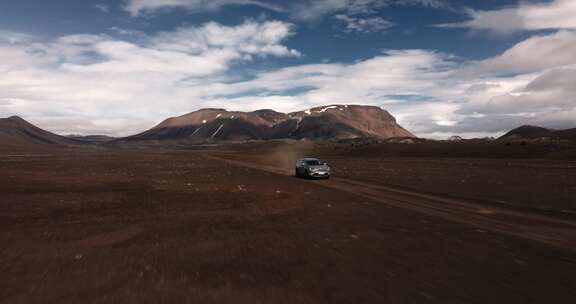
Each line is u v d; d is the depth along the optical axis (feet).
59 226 42.37
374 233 39.14
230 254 30.89
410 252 31.76
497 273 26.25
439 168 161.89
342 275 25.59
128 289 22.41
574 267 27.81
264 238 36.78
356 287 23.29
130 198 66.54
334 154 429.79
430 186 86.58
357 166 186.29
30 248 32.63
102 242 35.06
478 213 51.49
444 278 25.14
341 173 136.26
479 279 25.00
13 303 20.30
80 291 22.06
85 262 28.25
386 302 20.98
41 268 26.63
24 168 151.74
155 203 60.80
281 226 42.75
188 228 41.42
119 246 33.55
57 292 21.90
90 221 45.39
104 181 98.63
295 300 21.02
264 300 20.97
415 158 315.99
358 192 76.84
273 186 89.66
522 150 305.32
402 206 58.03
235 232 39.47
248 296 21.52
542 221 45.73
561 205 57.98
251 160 276.82
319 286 23.39
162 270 26.37
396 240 36.04
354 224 43.96
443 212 52.37
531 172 129.39
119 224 43.57
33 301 20.56
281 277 25.09
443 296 21.99
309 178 114.11
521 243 34.96
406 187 85.35
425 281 24.50
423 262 28.84
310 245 34.06
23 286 22.91
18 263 27.91
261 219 47.14
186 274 25.52
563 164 190.49
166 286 23.00
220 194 73.00
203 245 33.91
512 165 182.60
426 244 34.50
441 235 38.22
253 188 84.53
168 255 30.45
